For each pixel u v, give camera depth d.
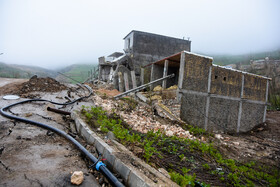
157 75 15.71
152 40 20.27
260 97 16.80
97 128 5.45
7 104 7.13
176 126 10.01
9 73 50.00
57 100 8.74
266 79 17.31
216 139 10.35
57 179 3.03
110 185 3.11
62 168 3.40
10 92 8.90
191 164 5.13
